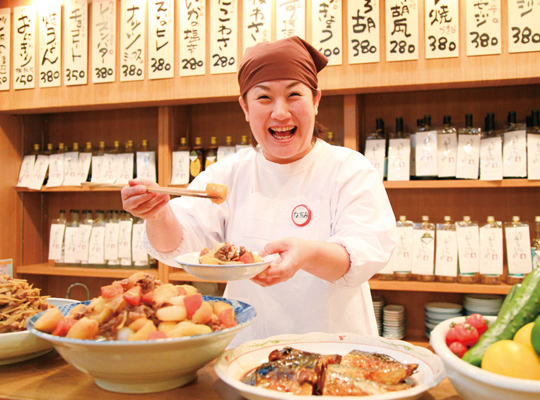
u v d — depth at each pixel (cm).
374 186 130
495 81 190
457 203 228
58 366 91
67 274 253
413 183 204
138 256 244
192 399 73
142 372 71
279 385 68
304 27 207
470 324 74
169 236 130
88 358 70
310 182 139
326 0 204
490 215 224
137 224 246
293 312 136
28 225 283
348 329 136
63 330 74
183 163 238
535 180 192
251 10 213
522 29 184
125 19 233
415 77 194
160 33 227
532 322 68
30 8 251
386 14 196
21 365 92
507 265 202
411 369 72
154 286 84
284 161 141
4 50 256
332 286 129
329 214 136
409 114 234
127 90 234
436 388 77
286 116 119
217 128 262
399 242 210
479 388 61
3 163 267
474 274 201
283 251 100
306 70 123
